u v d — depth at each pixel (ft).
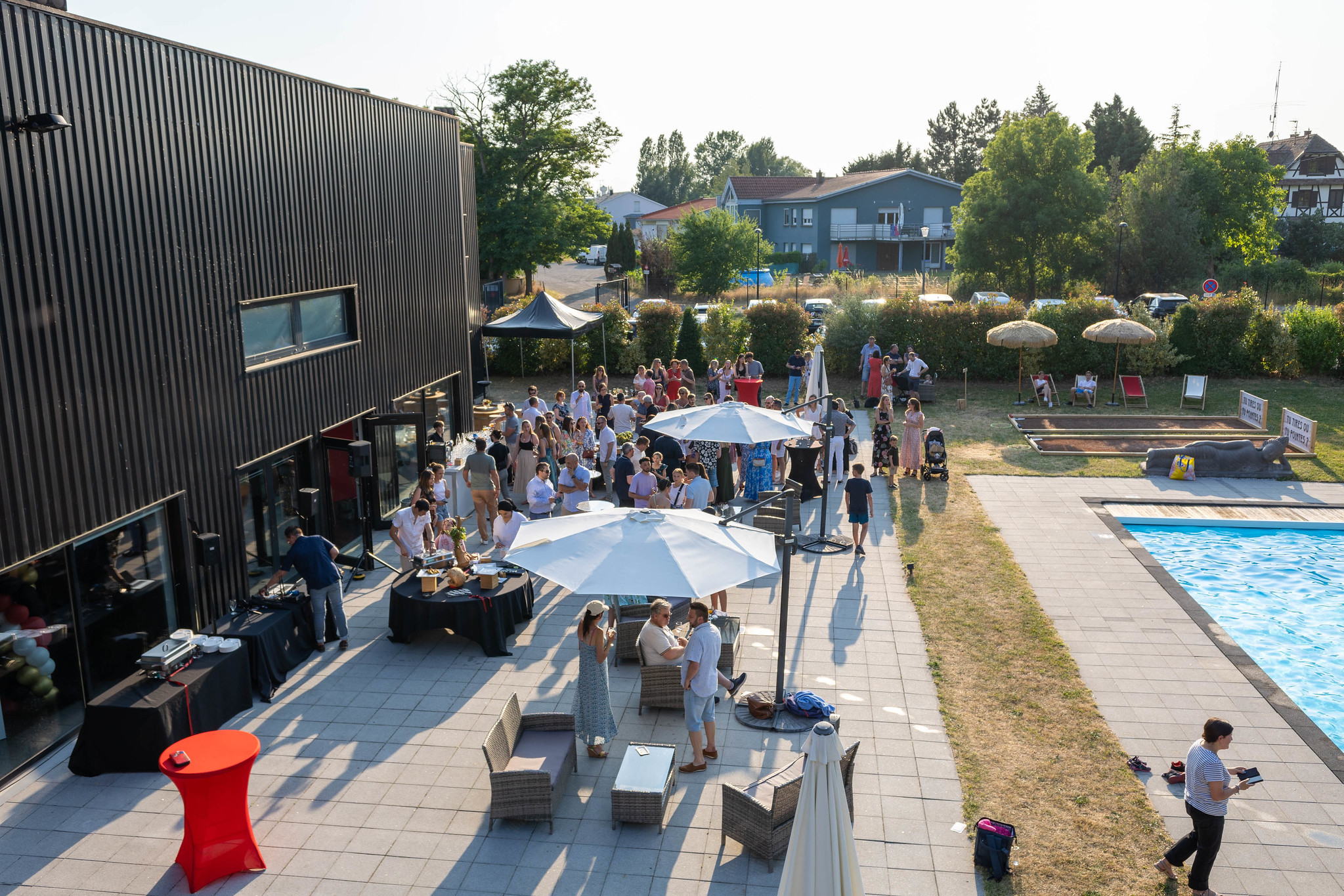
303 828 25.76
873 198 225.15
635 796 25.29
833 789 19.60
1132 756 29.50
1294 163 235.81
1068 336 95.91
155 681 30.07
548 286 214.69
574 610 41.47
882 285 173.68
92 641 31.76
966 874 23.76
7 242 27.68
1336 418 79.05
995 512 57.00
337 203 49.01
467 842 25.12
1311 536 53.98
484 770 28.76
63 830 25.86
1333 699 35.37
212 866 23.47
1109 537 51.90
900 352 94.17
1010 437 76.89
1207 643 38.01
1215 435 74.49
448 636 38.83
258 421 41.42
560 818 26.18
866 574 46.24
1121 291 175.01
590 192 189.88
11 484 27.76
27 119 27.96
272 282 42.55
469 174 75.36
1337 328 94.17
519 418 63.72
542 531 28.96
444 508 48.73
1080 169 162.40
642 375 79.82
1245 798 27.30
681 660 32.12
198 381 37.04
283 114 43.60
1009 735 30.89
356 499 51.16
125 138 32.91
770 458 57.57
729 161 556.10
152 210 34.30
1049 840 25.22
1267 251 192.34
